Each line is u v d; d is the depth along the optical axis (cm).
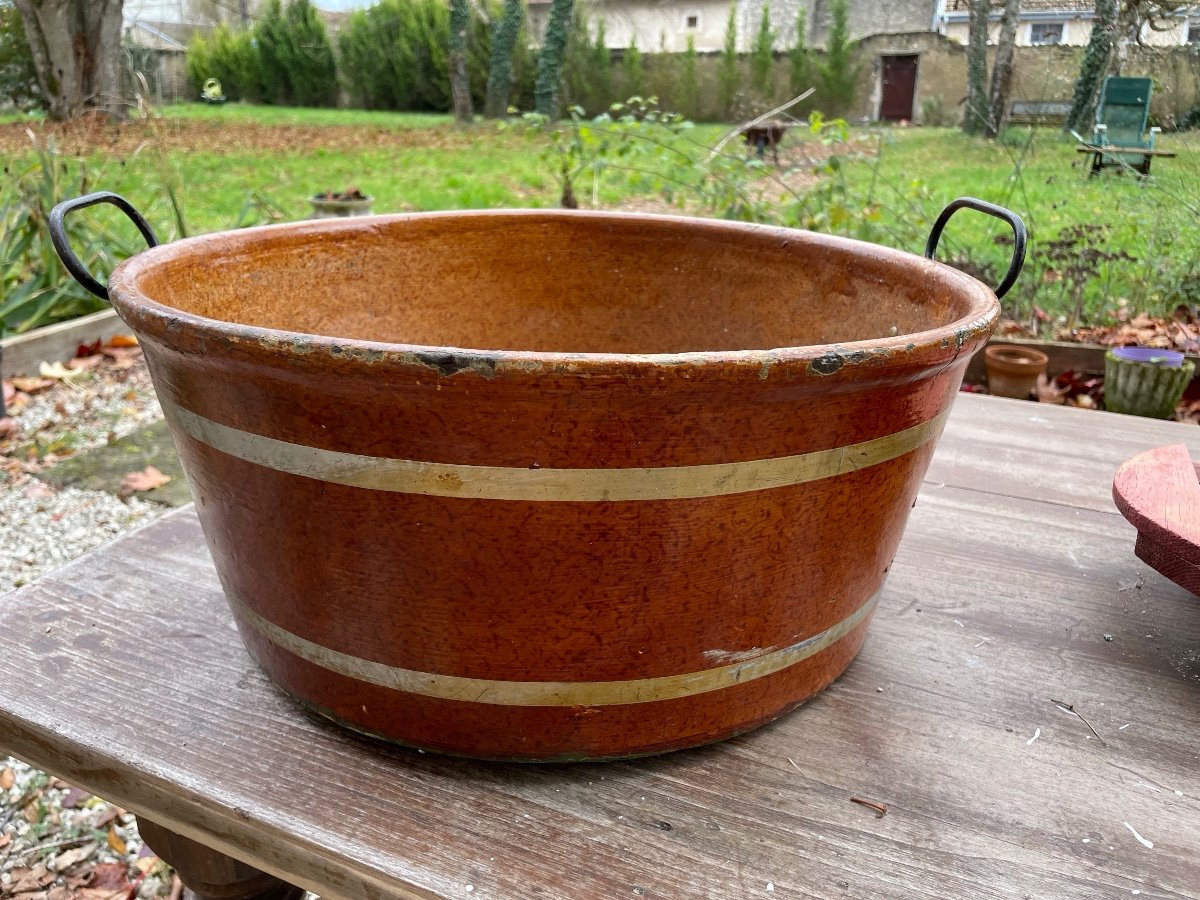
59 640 88
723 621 67
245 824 68
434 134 1122
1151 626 97
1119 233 340
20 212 362
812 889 62
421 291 114
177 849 88
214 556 76
